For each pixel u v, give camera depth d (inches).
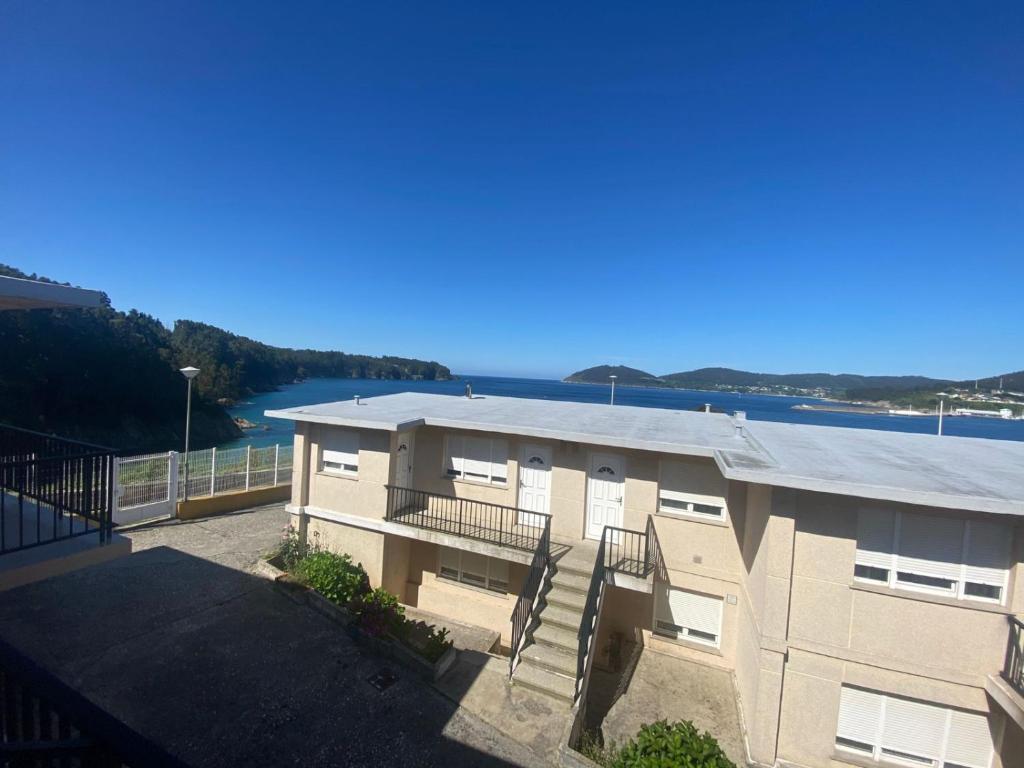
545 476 494.3
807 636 317.4
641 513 449.1
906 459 379.6
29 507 323.3
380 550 497.0
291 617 402.9
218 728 283.9
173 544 537.6
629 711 372.5
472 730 307.1
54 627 362.3
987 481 305.9
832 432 537.3
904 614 301.1
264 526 621.0
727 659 424.8
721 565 426.3
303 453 537.6
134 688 308.2
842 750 315.0
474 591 502.0
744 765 324.8
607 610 464.4
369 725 299.7
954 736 297.9
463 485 519.5
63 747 86.3
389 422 477.1
